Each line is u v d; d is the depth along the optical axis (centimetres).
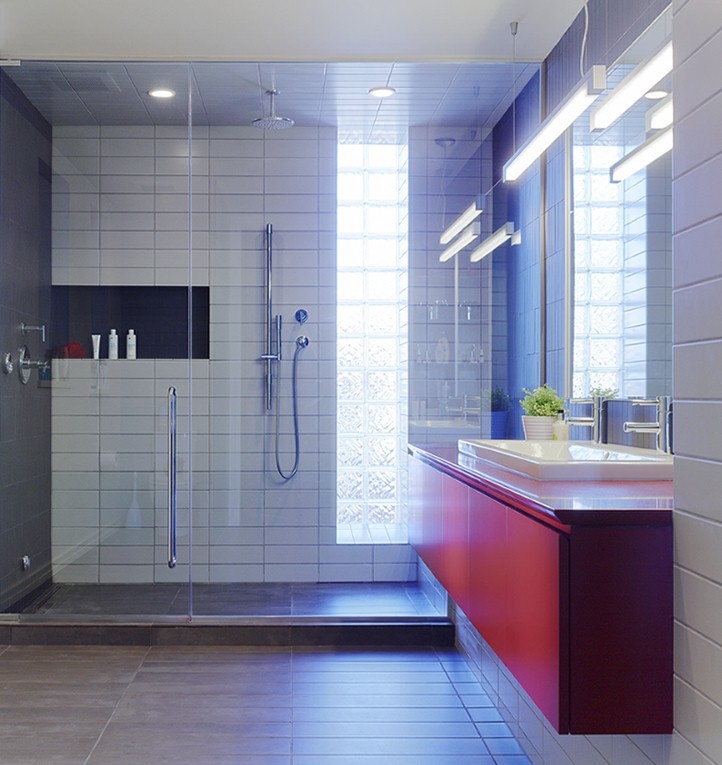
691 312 180
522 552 209
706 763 171
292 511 432
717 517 167
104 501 432
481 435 431
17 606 432
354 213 434
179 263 432
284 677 376
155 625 425
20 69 434
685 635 179
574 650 183
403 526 434
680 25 187
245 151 432
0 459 438
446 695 354
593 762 233
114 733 309
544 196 404
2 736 306
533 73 434
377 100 433
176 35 402
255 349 432
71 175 434
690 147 182
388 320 434
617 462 233
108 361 432
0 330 437
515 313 428
